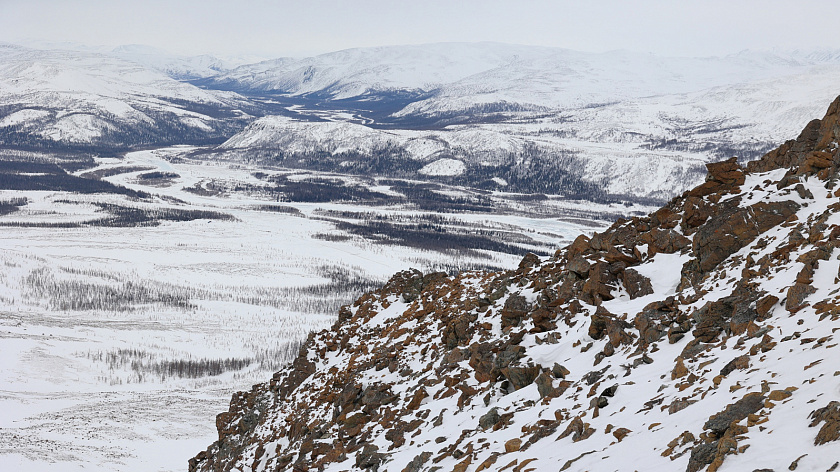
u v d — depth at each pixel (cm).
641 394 2606
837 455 1482
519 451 2666
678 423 2141
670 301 3341
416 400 4153
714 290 3275
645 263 4072
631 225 4606
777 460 1594
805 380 1966
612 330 3334
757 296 2902
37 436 12644
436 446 3341
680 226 4250
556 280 4488
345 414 4675
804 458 1539
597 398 2708
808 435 1642
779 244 3341
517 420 3062
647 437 2162
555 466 2295
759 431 1789
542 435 2703
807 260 2902
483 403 3569
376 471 3475
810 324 2416
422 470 3103
